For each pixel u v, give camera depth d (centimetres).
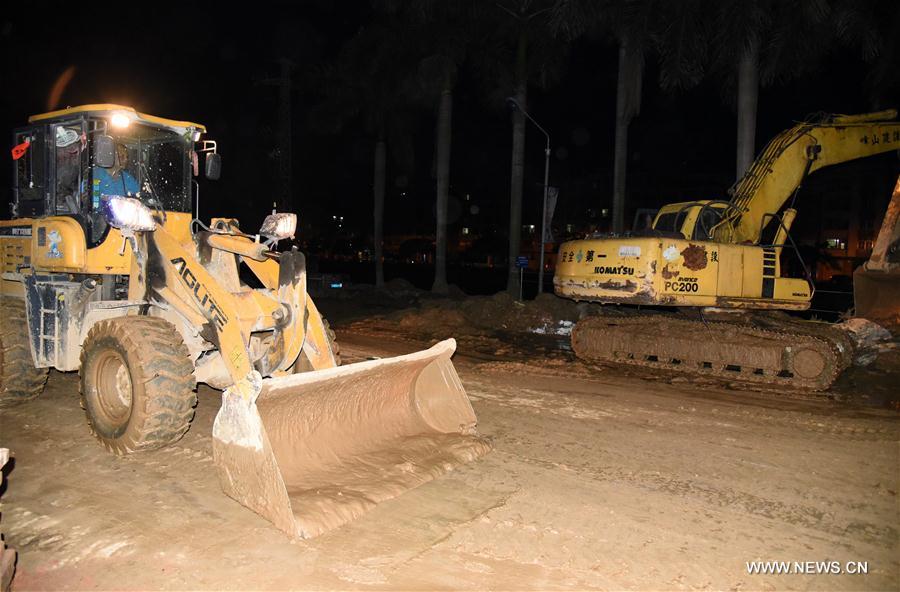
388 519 448
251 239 611
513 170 2117
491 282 3556
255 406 444
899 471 561
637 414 734
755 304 1084
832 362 878
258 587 365
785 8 1493
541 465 559
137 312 615
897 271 1080
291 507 418
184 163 711
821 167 1193
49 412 688
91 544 411
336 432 529
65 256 609
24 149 700
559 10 1700
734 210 1138
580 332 1147
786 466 570
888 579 386
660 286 1032
